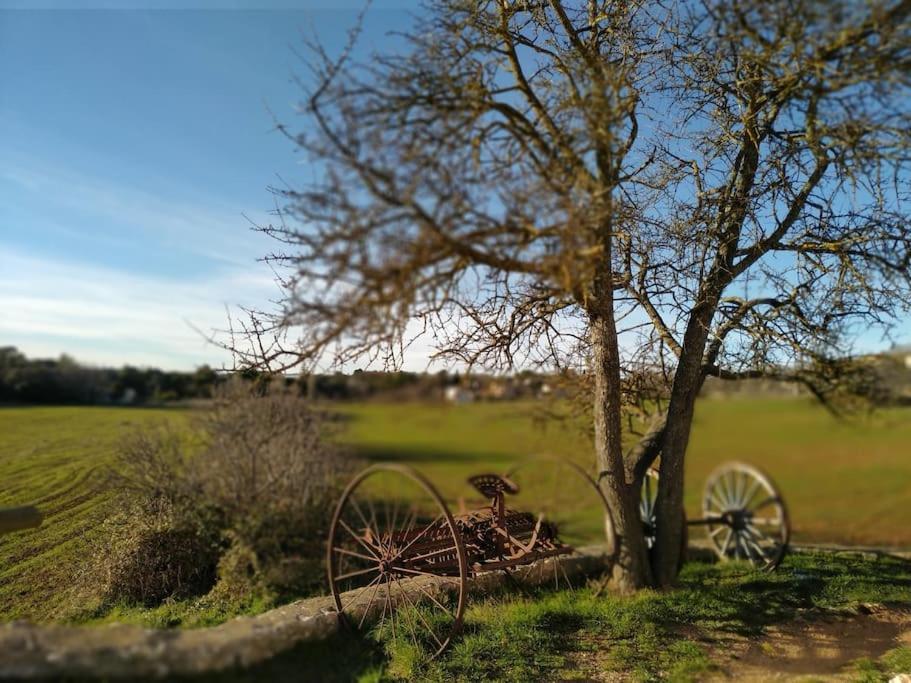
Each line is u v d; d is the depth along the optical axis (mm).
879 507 15344
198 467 8773
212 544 7641
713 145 6152
